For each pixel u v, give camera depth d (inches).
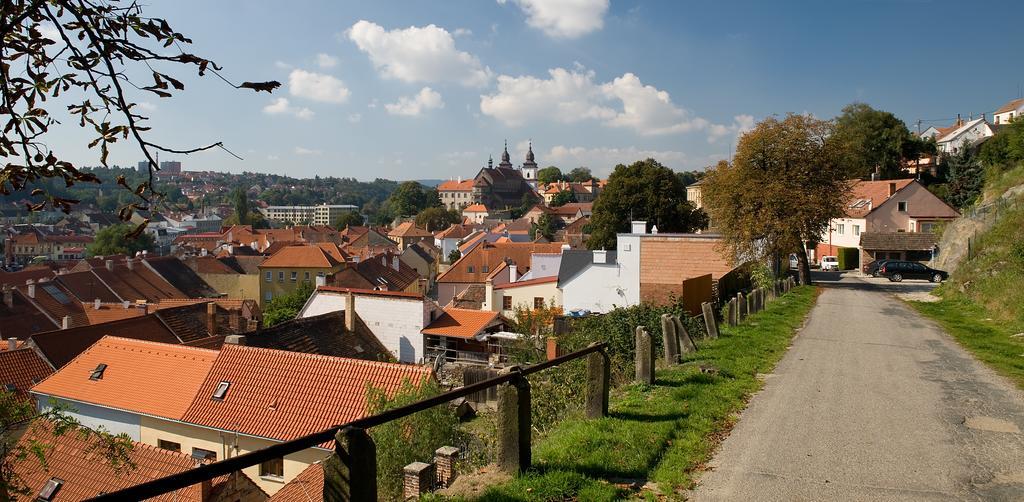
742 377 449.1
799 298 1093.1
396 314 1331.2
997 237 1150.3
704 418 341.1
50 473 644.7
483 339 1280.8
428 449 580.4
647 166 2807.6
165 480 143.4
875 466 281.1
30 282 1863.9
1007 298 818.8
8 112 169.0
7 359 1051.9
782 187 1390.3
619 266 1328.7
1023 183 1454.2
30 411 510.3
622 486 252.4
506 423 259.9
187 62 171.5
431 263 3563.0
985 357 538.9
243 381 853.8
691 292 796.6
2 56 167.2
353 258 3125.0
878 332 692.7
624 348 648.4
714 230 1756.9
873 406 380.5
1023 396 406.9
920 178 3002.0
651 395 392.2
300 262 2928.2
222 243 4291.3
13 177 167.0
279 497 573.0
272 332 1104.2
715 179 1544.0
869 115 2992.1
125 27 168.2
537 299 1680.6
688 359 513.0
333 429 186.2
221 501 598.2
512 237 4424.2
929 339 644.7
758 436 321.7
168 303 1781.5
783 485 259.0
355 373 821.2
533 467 264.1
